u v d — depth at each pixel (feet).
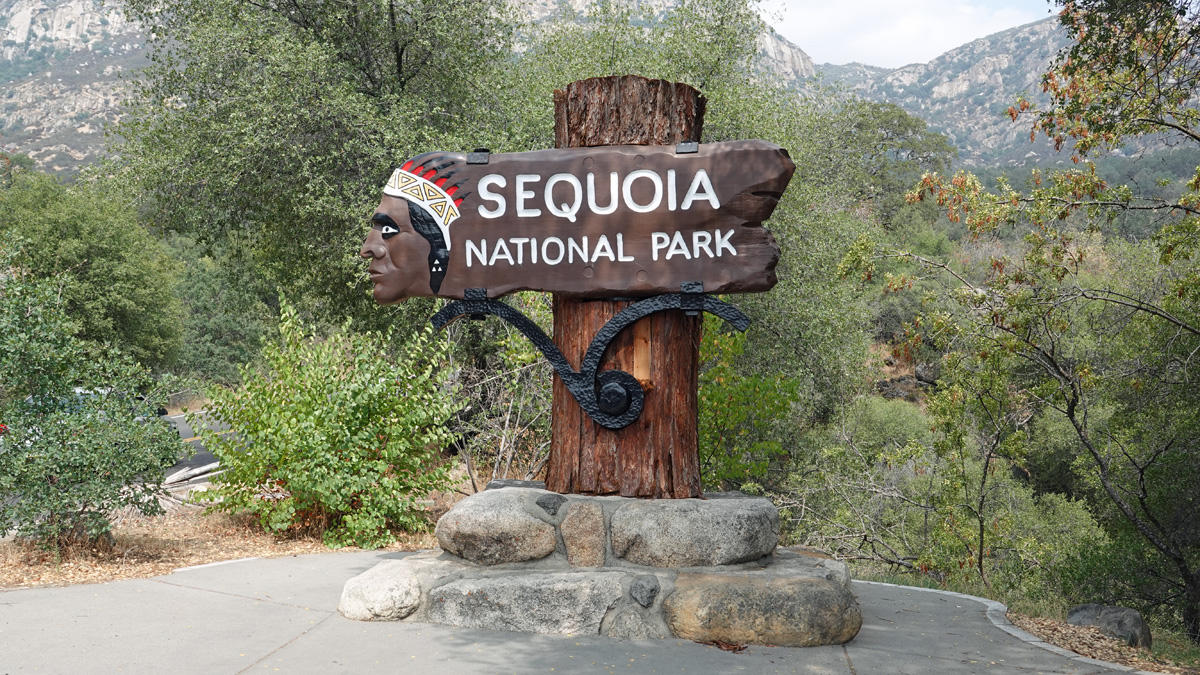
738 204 17.10
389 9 45.73
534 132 46.29
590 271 17.42
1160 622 33.63
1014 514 40.86
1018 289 29.76
